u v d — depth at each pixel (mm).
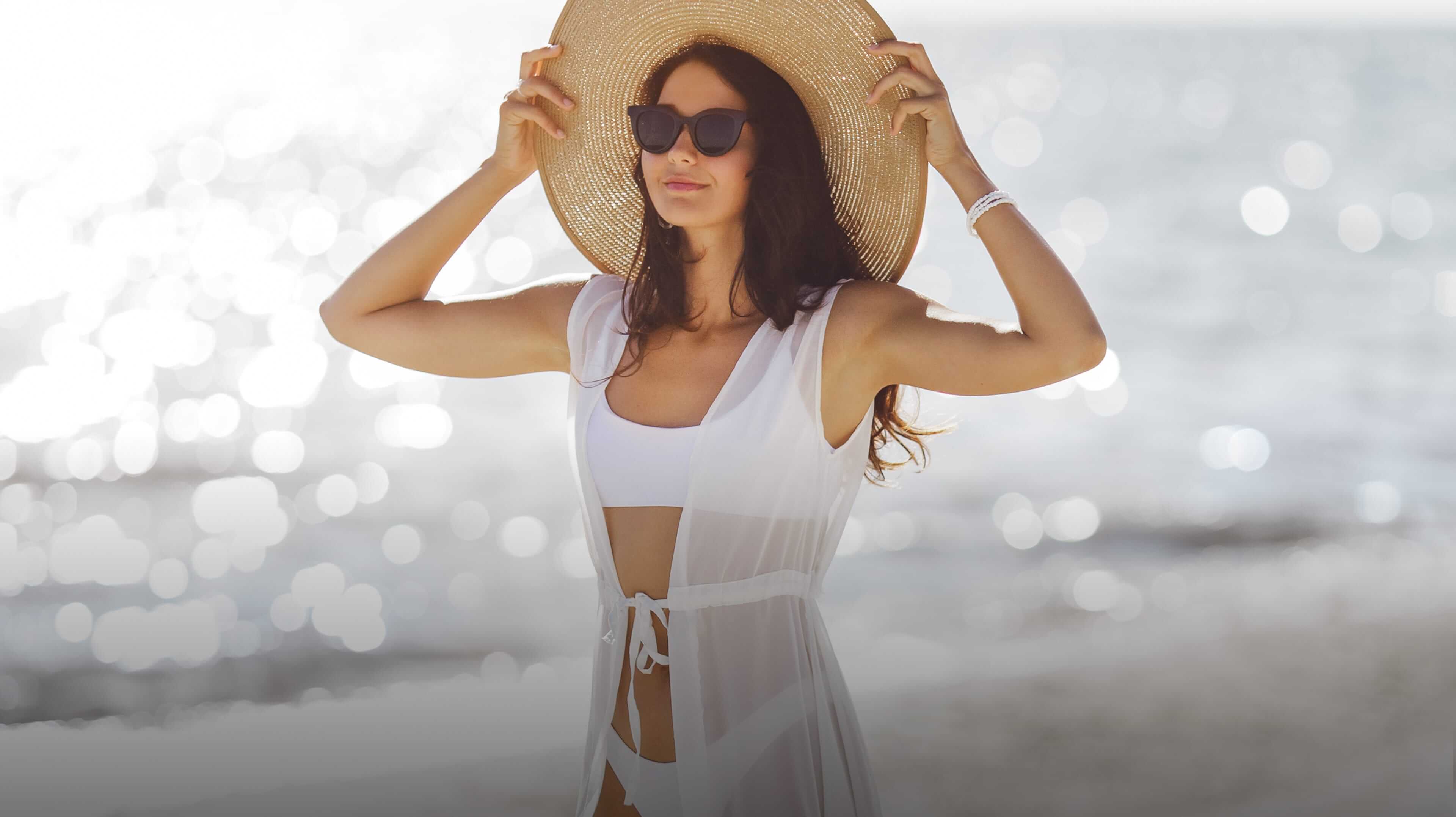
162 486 10461
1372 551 8375
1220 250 21906
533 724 5480
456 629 7316
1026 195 27891
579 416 2256
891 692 5648
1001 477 10281
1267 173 30391
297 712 5789
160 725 5703
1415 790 4453
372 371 13867
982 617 7129
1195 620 6898
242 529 9359
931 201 25266
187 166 30078
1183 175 30188
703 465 2111
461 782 4707
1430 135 35344
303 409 12617
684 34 2387
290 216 25516
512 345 2428
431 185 29422
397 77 46906
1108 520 9203
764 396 2131
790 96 2271
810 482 2148
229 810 4449
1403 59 58031
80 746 5281
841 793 2148
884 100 2295
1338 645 6250
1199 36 82500
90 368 14141
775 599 2156
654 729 2162
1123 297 18375
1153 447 11156
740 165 2215
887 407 2402
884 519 9258
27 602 7922
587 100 2471
